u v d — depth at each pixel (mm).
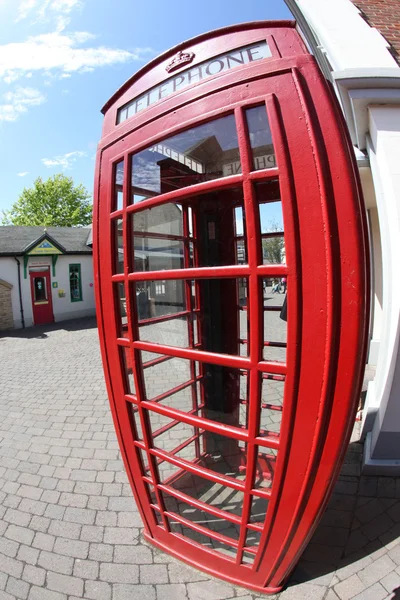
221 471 2717
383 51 3609
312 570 2152
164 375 2705
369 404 3787
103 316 2104
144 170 2055
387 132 3150
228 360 1620
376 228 6238
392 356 2848
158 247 2348
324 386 1412
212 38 1623
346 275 1332
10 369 7605
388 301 3264
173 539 2303
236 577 2070
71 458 3701
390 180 3027
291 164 1350
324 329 1369
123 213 1848
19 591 2156
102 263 2037
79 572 2264
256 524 1888
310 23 4430
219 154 1991
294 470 1587
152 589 2107
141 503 2391
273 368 1509
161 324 2527
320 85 1334
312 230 1340
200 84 1567
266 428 2746
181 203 2443
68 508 2904
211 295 2590
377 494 2842
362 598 1953
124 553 2395
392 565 2158
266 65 1404
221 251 2504
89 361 8016
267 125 1519
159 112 1688
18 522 2756
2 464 3631
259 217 1470
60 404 5285
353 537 2408
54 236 17203
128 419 2166
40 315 14641
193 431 2781
